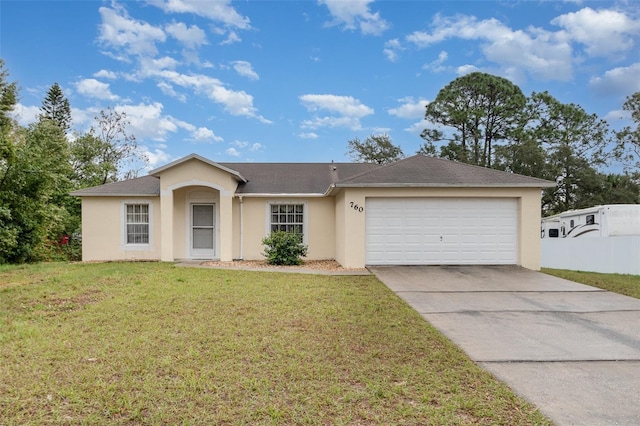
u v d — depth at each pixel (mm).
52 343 5066
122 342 5145
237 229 15352
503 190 12727
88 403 3535
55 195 19344
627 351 5180
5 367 4289
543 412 3510
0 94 24641
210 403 3570
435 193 12750
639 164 31812
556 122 36562
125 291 8398
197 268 12531
